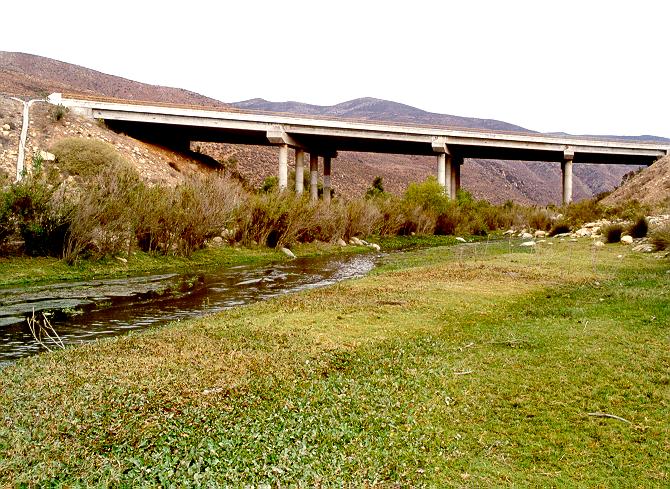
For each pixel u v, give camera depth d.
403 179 121.88
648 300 13.61
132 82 150.38
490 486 5.85
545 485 5.88
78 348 10.88
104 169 27.91
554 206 59.00
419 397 8.09
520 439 6.89
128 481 5.73
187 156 55.66
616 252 24.80
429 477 6.00
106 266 22.48
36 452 6.32
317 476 5.81
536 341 10.66
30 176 22.59
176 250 25.89
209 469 5.91
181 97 150.00
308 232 33.31
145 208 24.67
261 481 5.73
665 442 6.77
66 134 43.19
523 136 57.41
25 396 8.05
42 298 16.92
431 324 12.47
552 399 8.02
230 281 21.27
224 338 11.38
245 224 29.61
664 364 9.23
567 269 20.22
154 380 8.72
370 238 38.34
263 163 86.25
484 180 164.12
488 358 9.79
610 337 10.70
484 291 16.27
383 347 10.70
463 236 44.59
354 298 15.59
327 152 64.75
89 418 7.29
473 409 7.74
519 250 29.91
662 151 60.06
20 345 11.87
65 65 143.62
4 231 20.62
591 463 6.35
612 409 7.67
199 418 7.30
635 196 51.72
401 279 18.94
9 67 130.75
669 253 22.61
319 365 9.59
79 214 21.77
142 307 16.02
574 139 58.59
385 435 6.88
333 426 7.09
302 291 17.86
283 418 7.29
